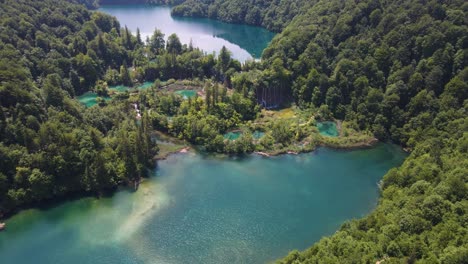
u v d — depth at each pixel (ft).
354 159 613.11
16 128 513.04
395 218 398.83
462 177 420.77
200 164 598.75
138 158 571.28
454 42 641.40
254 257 434.71
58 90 614.34
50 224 474.49
